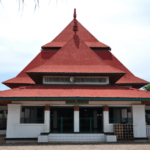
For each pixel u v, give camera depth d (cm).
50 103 2247
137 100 2216
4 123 3030
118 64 3334
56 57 2681
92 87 2406
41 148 1672
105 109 2248
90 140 2158
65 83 2505
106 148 1670
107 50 3462
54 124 2875
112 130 2209
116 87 2442
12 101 2241
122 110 3111
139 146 1780
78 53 2731
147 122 3459
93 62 2641
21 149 1619
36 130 2191
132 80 3108
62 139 2150
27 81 3127
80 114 2988
